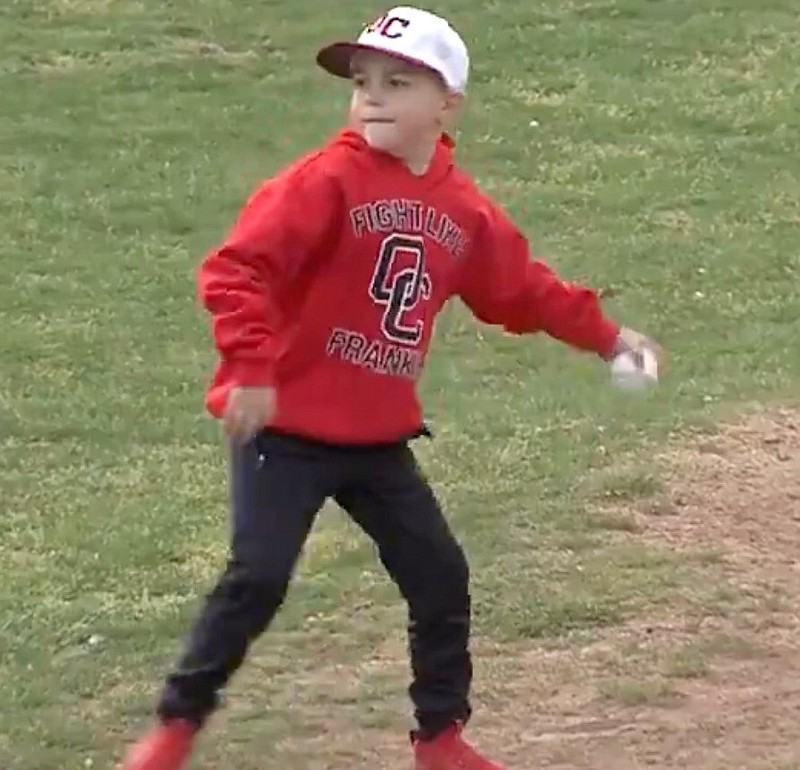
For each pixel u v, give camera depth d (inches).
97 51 2295.8
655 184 1847.9
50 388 1307.8
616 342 683.4
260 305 603.5
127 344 1416.1
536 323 679.7
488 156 1943.9
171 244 1691.7
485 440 1166.3
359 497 664.4
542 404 1240.8
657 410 1214.9
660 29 2365.9
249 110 2111.2
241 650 641.0
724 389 1262.3
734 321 1446.9
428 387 1290.6
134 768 639.8
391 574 686.5
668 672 834.8
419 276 638.5
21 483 1119.6
